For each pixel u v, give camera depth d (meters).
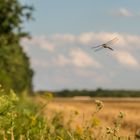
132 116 41.56
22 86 64.94
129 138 7.38
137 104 98.25
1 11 36.12
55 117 11.21
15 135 7.68
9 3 36.22
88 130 7.86
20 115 8.92
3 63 37.06
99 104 7.71
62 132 9.88
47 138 8.36
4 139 6.79
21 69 62.09
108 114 43.28
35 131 8.21
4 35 36.75
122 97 189.12
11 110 7.39
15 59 38.53
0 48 36.84
